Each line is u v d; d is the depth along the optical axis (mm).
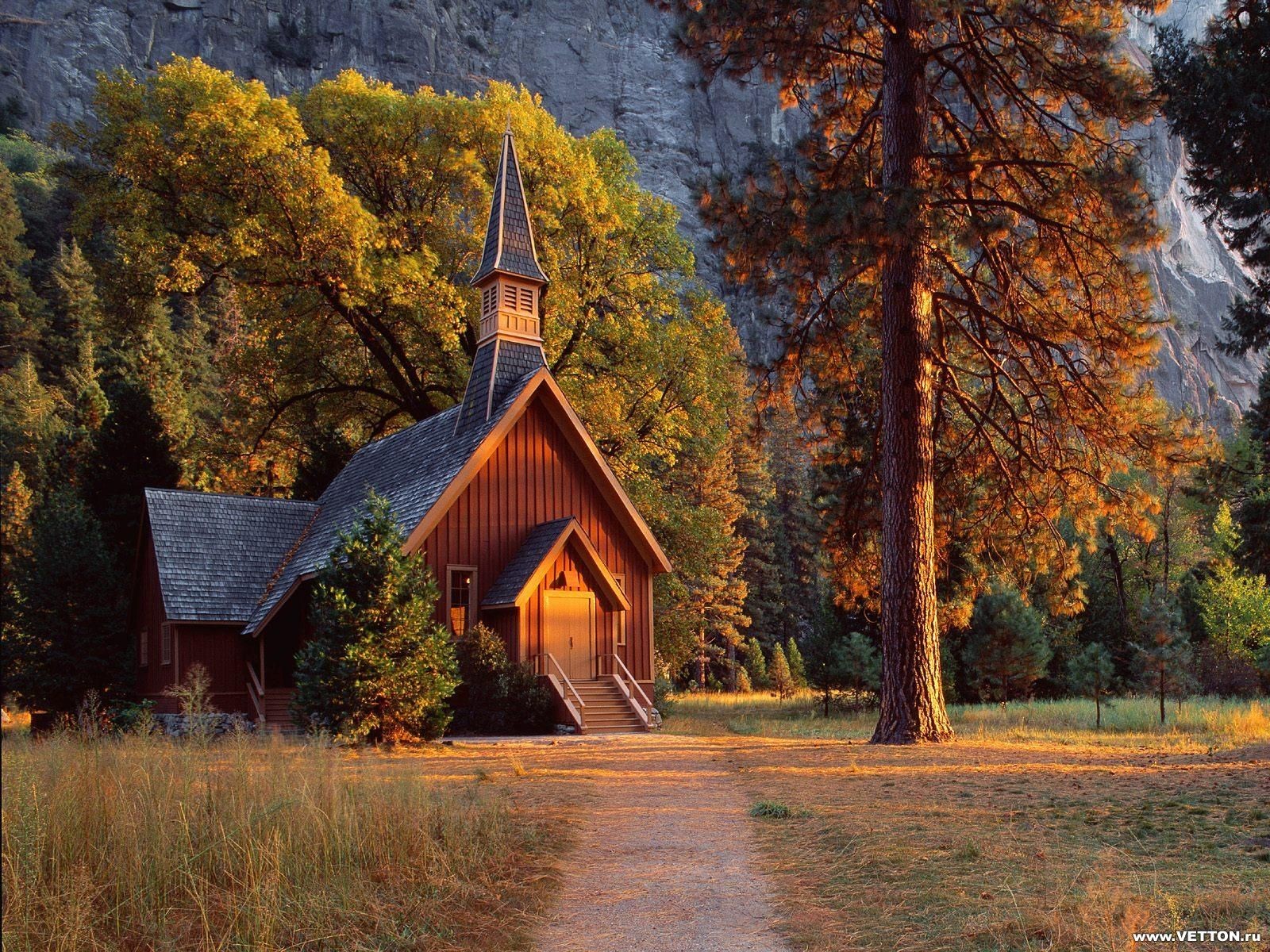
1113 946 4945
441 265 36500
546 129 36375
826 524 26188
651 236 38531
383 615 18547
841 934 5906
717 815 10320
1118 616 40188
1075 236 19891
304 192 30469
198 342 81312
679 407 37062
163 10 158750
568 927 6465
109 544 32812
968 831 8484
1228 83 22531
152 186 32562
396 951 5895
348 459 38312
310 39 162875
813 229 16969
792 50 18516
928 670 17719
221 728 23578
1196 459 20875
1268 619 37000
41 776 7184
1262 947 4859
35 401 67062
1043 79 18984
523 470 25844
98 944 5426
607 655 25297
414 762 15633
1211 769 12180
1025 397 21594
